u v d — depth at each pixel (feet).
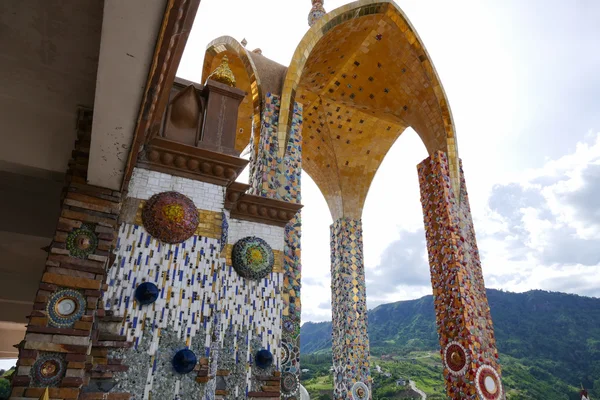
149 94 10.93
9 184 21.06
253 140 28.68
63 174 17.80
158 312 17.38
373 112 43.06
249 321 21.58
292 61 29.48
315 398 110.52
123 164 13.94
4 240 24.08
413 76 36.60
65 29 10.87
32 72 12.75
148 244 18.28
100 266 14.57
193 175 20.27
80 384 12.96
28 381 12.44
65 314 13.60
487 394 27.50
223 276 21.77
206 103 21.53
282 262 23.70
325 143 47.16
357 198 48.16
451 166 34.47
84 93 13.79
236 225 23.27
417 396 135.54
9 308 37.35
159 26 8.60
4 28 10.87
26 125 15.24
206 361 17.44
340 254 45.06
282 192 26.84
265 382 20.75
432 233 33.65
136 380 15.99
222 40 33.88
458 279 30.42
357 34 34.81
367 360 39.58
